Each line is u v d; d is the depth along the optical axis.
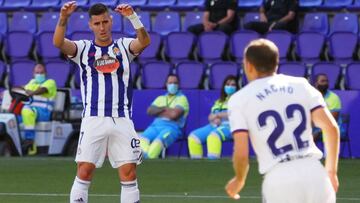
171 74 39.00
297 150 14.25
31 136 38.69
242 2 45.62
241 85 41.03
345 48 42.22
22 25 47.78
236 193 14.30
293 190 14.01
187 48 43.47
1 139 38.22
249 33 42.81
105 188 28.47
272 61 14.47
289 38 42.06
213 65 41.31
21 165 34.78
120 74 20.59
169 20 45.91
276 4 43.53
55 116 38.84
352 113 38.59
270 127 14.23
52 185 29.23
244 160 14.05
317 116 14.46
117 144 20.64
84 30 46.19
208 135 37.91
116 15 45.94
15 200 25.97
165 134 38.09
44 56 45.25
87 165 20.58
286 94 14.38
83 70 20.64
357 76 40.22
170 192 27.56
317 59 42.16
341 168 33.91
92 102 20.53
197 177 31.22
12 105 38.78
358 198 26.06
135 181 20.78
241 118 14.23
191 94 39.84
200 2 46.56
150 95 40.34
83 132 20.59
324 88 37.03
